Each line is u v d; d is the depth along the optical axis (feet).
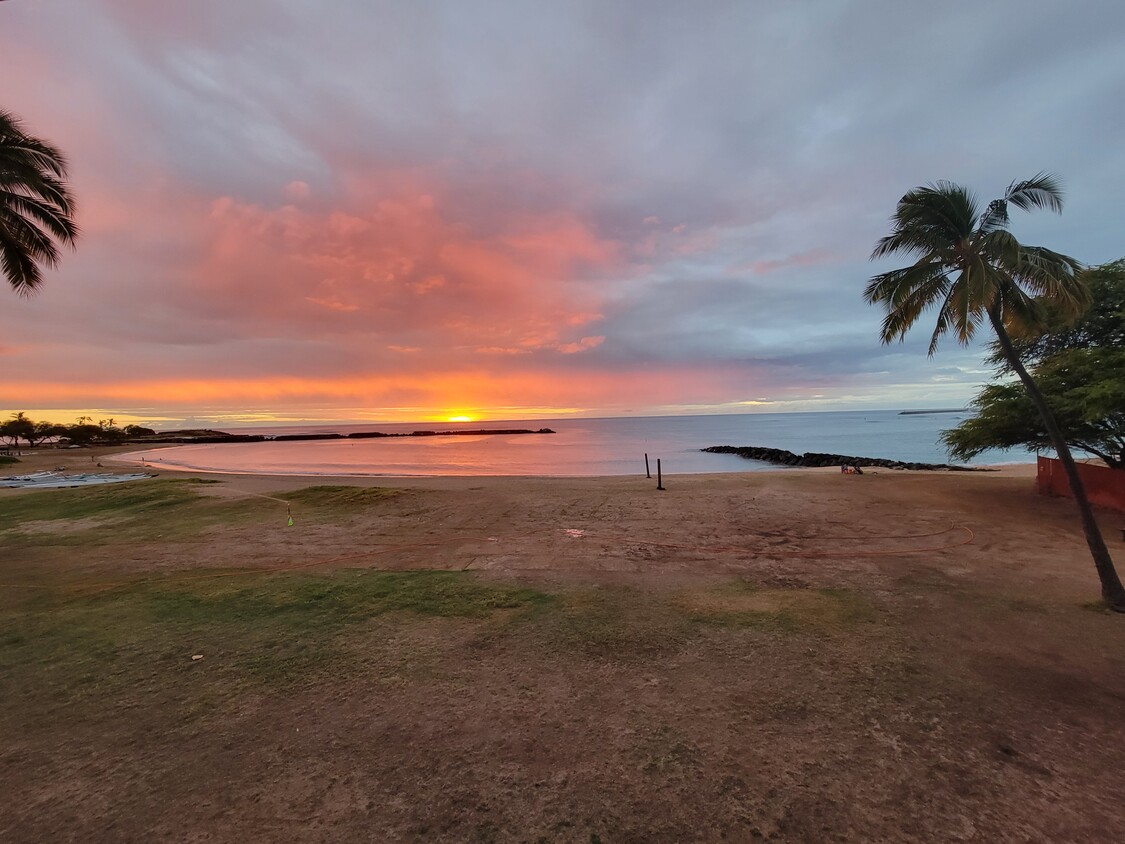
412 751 12.70
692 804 10.81
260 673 16.89
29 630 20.74
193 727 13.80
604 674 16.70
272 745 12.98
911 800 10.92
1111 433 42.60
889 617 21.63
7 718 14.34
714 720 13.99
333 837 9.95
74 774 11.90
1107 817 10.41
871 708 14.57
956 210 25.22
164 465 149.59
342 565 30.63
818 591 25.23
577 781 11.55
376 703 14.97
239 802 10.93
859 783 11.45
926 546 34.22
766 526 40.73
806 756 12.41
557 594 24.82
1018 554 31.91
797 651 18.33
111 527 42.70
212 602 23.99
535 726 13.75
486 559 31.60
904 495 53.78
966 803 10.83
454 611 22.56
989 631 20.08
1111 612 21.91
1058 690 15.55
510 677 16.52
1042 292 24.81
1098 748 12.71
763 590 25.44
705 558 31.63
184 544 36.35
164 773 11.90
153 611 22.86
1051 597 24.02
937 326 29.78
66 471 111.75
